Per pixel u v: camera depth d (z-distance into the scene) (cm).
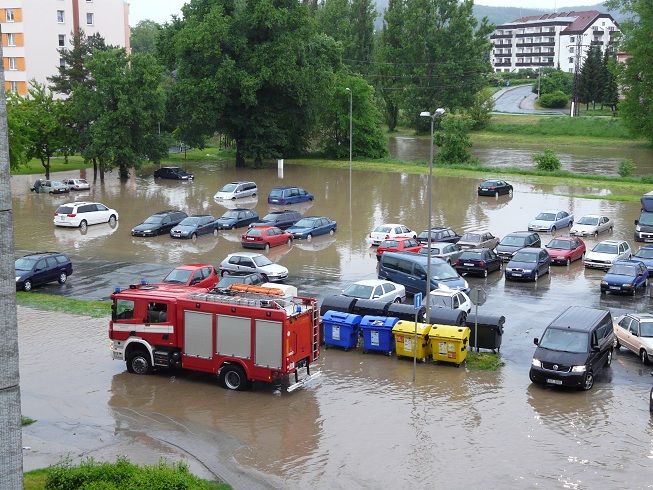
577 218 4941
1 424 1061
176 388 2084
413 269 3112
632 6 8838
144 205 5522
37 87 6706
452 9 11875
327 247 4169
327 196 5934
